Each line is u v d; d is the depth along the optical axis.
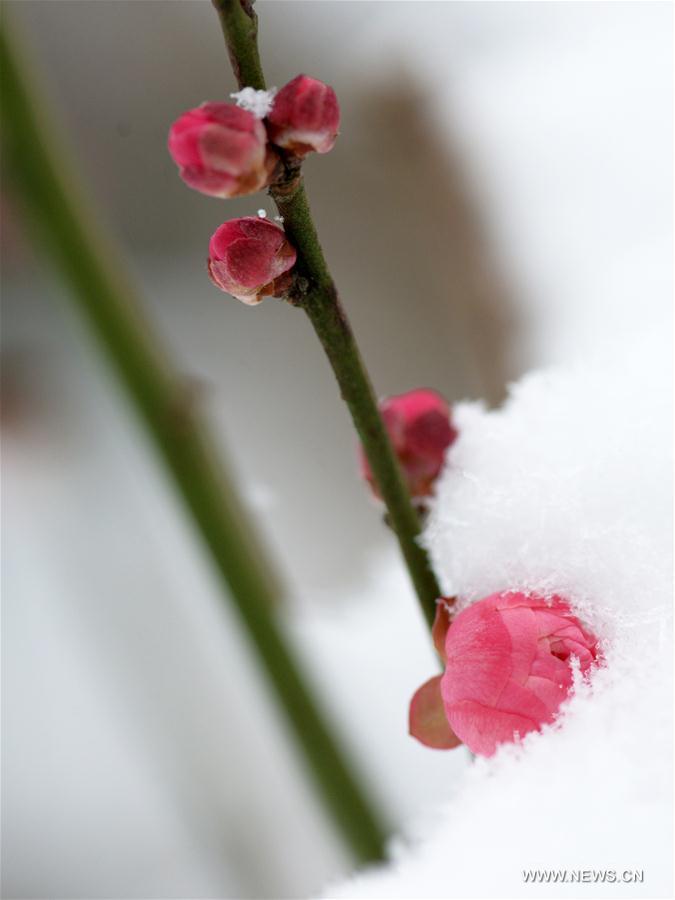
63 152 0.36
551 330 0.43
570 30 0.47
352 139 0.55
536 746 0.28
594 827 0.28
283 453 0.58
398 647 0.47
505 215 0.46
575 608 0.29
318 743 0.37
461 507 0.30
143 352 0.36
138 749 0.54
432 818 0.31
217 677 0.53
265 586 0.37
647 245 0.43
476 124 0.47
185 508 0.37
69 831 0.57
